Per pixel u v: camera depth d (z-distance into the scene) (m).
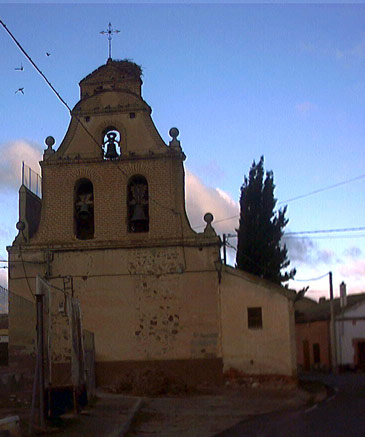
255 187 39.53
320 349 62.66
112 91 31.36
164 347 28.86
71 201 30.48
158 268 29.42
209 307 28.97
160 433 16.33
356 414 18.69
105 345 29.03
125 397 24.27
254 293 28.88
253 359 28.41
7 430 12.45
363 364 58.62
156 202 30.00
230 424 17.84
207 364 28.58
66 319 28.84
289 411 20.56
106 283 29.55
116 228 29.98
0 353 21.34
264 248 38.56
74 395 18.39
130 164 30.48
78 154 30.88
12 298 21.72
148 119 30.98
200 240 29.39
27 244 30.16
